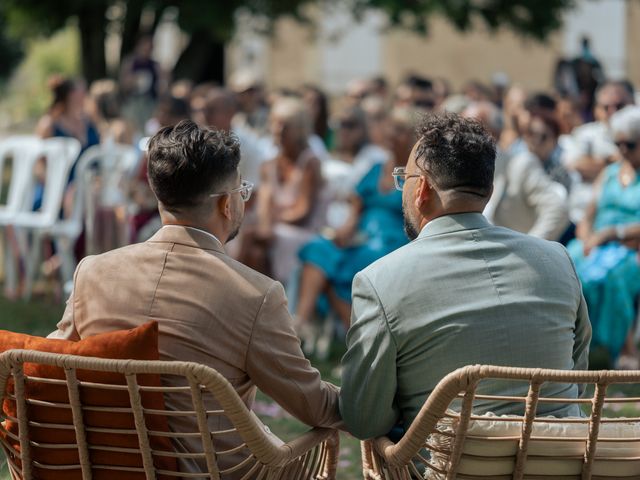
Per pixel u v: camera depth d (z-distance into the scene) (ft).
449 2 58.39
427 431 8.30
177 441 8.68
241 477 8.91
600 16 76.28
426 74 77.46
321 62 76.89
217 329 8.82
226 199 9.12
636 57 76.89
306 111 23.61
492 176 9.29
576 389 9.49
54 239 28.99
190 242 9.05
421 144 9.36
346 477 14.61
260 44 76.69
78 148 28.48
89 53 60.29
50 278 30.86
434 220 9.25
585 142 24.95
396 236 21.71
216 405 8.87
